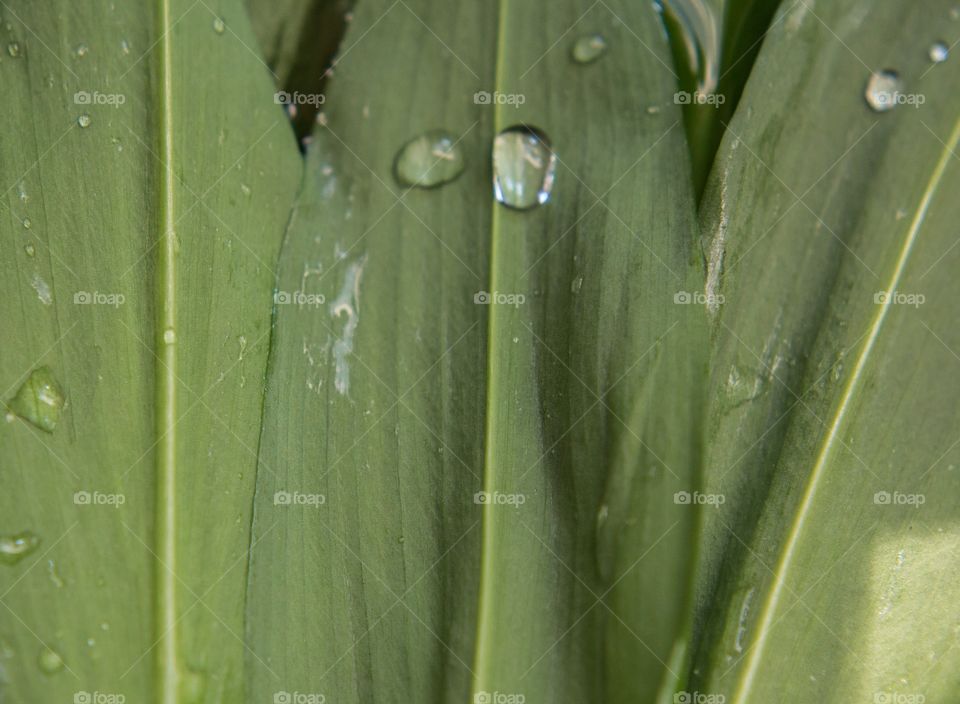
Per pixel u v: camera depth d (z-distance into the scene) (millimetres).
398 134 215
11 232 215
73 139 215
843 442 216
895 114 216
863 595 216
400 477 214
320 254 215
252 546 214
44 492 215
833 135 216
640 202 214
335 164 215
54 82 215
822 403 216
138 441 215
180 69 215
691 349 212
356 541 214
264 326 216
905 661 215
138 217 215
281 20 222
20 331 215
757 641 215
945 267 216
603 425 213
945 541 215
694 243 213
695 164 217
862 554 216
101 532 215
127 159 215
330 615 214
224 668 215
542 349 214
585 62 215
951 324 215
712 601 215
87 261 215
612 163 214
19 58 214
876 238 216
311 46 222
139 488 215
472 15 216
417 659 214
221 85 216
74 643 214
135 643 215
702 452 211
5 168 215
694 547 211
